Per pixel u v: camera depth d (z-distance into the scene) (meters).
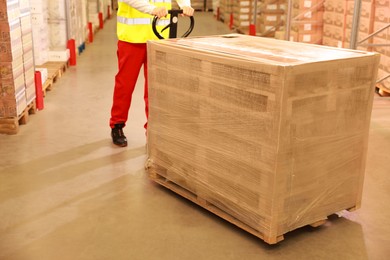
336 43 6.95
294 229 2.77
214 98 2.78
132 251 2.65
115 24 13.34
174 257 2.60
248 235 2.82
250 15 11.18
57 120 4.90
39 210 3.09
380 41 5.92
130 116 5.10
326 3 7.27
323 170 2.74
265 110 2.48
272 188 2.53
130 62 3.95
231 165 2.76
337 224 2.96
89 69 7.48
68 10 7.48
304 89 2.47
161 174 3.38
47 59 7.17
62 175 3.61
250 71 2.52
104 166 3.79
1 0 4.07
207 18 15.72
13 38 4.28
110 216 3.03
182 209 3.12
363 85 2.75
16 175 3.59
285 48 2.95
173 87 3.08
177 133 3.13
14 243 2.71
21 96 4.57
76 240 2.75
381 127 4.81
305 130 2.55
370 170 3.77
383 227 2.94
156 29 3.76
